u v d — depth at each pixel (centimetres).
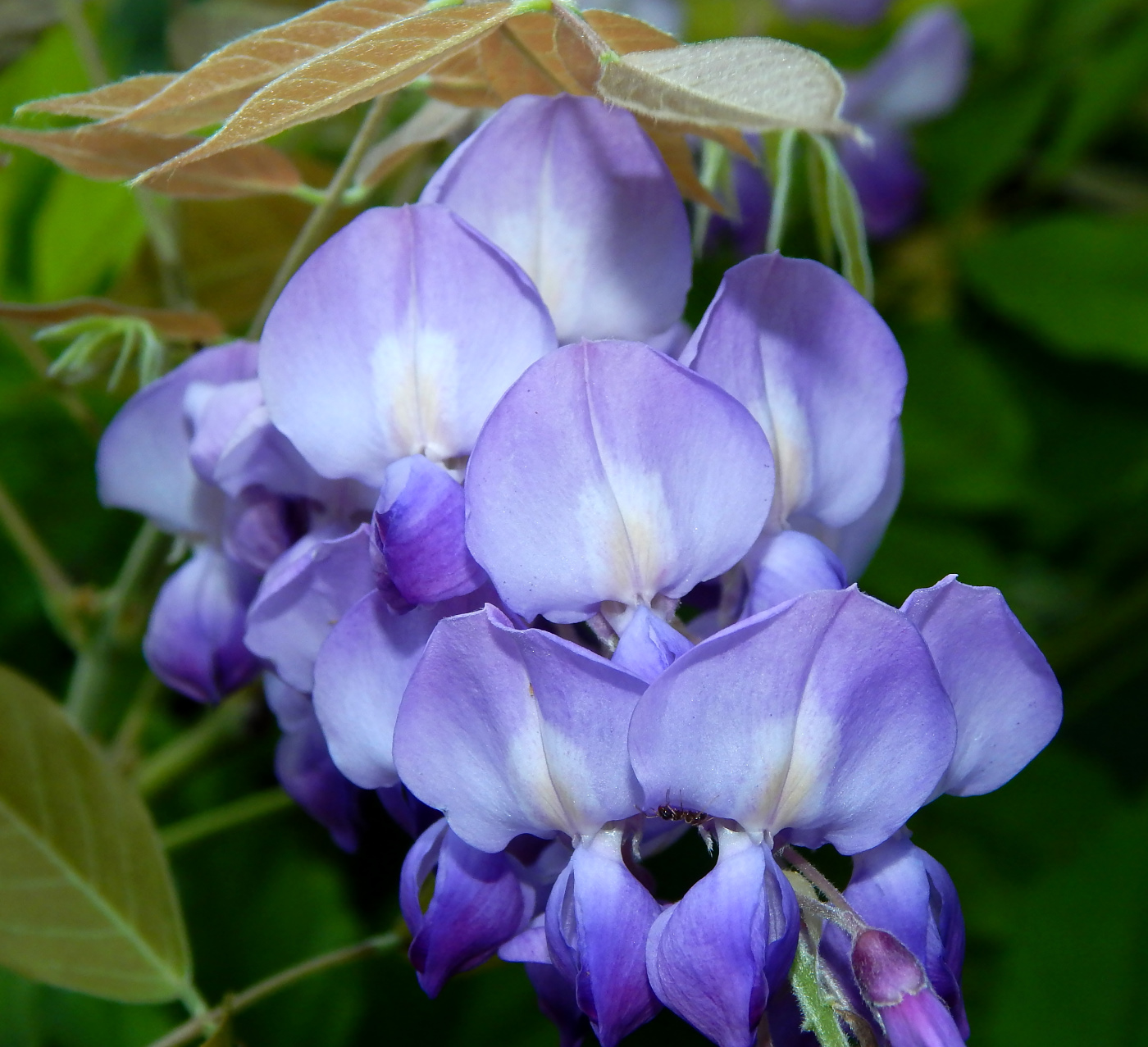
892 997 24
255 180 27
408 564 24
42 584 31
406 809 26
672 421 24
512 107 25
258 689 32
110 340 30
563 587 24
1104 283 45
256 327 27
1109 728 45
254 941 38
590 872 24
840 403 25
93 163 26
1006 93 48
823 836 24
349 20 24
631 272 26
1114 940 35
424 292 25
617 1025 24
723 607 25
